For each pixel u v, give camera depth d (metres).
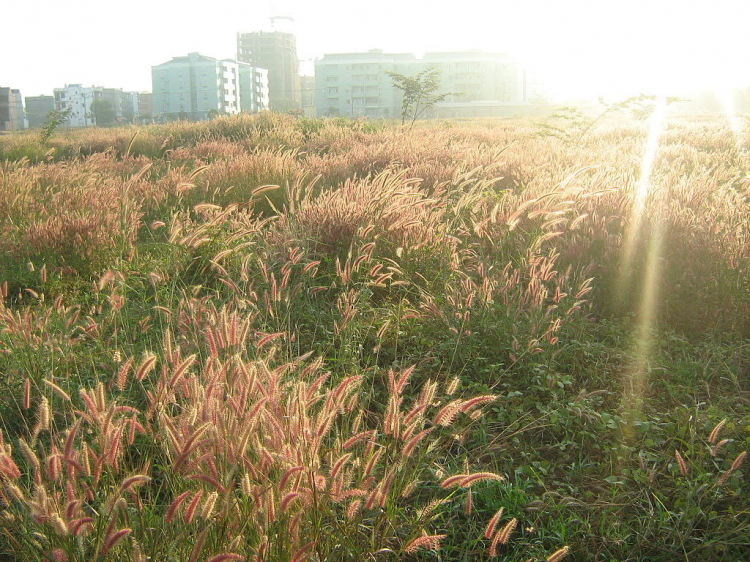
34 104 147.12
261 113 25.45
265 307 4.37
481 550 2.48
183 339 3.57
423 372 3.96
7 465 1.88
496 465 3.06
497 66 142.62
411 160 10.84
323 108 143.75
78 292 5.22
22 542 2.16
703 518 2.64
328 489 2.03
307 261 5.17
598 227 5.43
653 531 2.60
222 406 2.31
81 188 8.25
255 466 2.14
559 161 10.72
